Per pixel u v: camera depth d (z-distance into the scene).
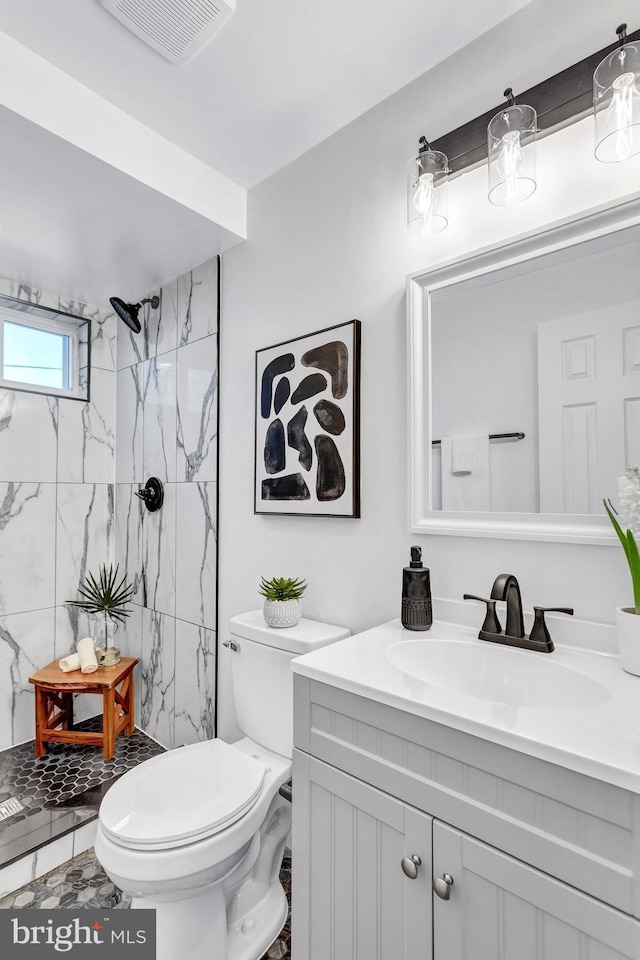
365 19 1.30
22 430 2.41
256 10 1.26
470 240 1.36
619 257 1.11
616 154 1.03
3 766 2.18
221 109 1.59
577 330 1.16
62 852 1.75
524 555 1.24
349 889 1.02
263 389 1.88
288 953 1.42
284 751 1.53
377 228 1.57
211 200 1.88
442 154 1.30
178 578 2.31
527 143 1.16
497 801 0.81
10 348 2.42
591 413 1.14
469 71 1.37
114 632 2.73
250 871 1.50
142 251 2.10
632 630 0.99
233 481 2.04
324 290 1.71
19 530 2.38
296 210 1.82
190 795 1.36
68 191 1.69
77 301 2.62
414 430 1.42
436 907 0.88
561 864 0.74
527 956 0.77
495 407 1.28
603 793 0.71
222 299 2.12
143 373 2.58
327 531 1.68
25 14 1.26
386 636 1.27
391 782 0.95
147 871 1.17
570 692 1.02
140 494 2.45
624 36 1.05
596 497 1.12
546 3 1.24
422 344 1.42
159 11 1.24
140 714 2.54
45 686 2.22
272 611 1.60
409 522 1.42
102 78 1.47
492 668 1.16
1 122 1.36
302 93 1.54
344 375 1.61
